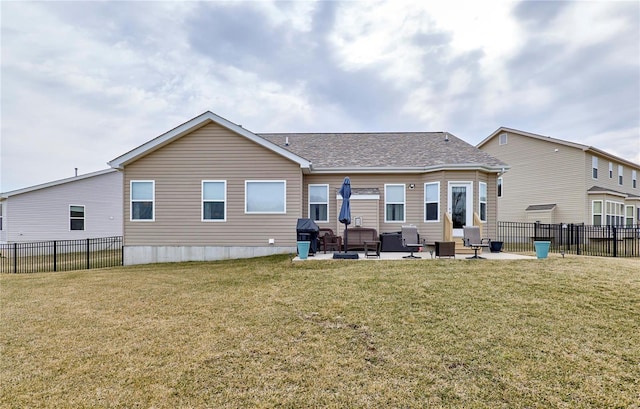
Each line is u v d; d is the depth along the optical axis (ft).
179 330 15.98
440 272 25.25
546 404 10.04
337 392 10.74
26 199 58.23
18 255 54.95
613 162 68.80
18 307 20.34
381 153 46.26
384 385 11.07
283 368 12.26
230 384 11.27
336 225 41.88
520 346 13.64
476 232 34.19
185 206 39.29
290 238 39.14
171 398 10.50
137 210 39.29
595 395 10.46
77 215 63.52
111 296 22.47
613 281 21.85
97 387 11.19
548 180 65.41
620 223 65.05
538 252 31.07
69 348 14.21
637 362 12.37
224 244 39.19
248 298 20.79
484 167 39.58
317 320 16.75
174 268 33.40
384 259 31.76
